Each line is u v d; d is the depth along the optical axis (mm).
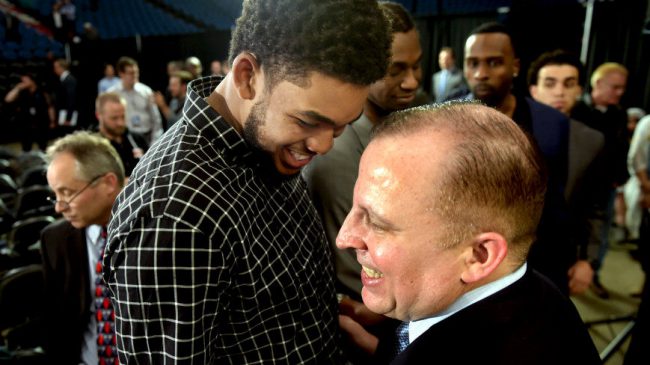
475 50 1646
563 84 2260
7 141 8617
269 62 643
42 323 2086
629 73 5434
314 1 616
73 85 7613
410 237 532
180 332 664
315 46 605
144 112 4691
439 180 506
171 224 638
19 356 1781
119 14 11305
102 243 1440
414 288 563
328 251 1014
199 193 660
